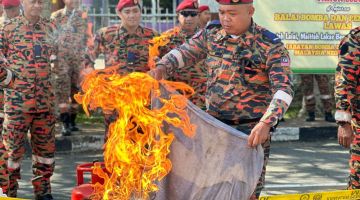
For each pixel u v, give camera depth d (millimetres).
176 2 14305
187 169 5090
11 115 7816
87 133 12109
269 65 5375
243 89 5465
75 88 12016
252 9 5387
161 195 5109
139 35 9164
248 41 5430
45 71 7945
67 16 11867
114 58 9164
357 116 6195
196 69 9305
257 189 5570
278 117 5016
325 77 13195
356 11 9656
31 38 7914
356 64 6105
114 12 15344
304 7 9578
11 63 7879
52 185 9344
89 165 5996
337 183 9383
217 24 5613
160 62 5551
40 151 8016
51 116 8000
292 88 5262
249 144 4977
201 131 5059
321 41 9672
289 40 9602
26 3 7922
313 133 12766
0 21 9500
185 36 9328
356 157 6211
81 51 11867
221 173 5059
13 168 7891
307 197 5594
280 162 10898
